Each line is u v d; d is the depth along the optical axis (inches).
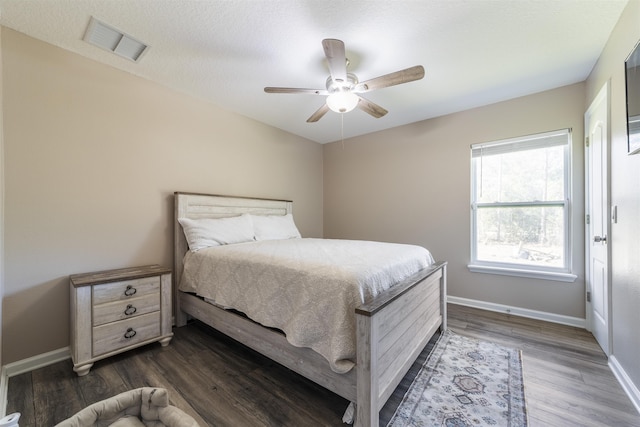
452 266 124.9
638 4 55.4
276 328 65.9
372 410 47.3
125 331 75.9
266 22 66.4
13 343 68.7
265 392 62.1
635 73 55.9
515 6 61.3
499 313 111.3
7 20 65.4
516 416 54.1
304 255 73.4
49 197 74.5
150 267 89.7
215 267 84.0
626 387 61.1
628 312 61.4
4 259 67.6
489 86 100.0
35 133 72.2
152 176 96.3
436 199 129.8
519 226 110.4
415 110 122.3
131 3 60.1
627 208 61.5
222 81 96.4
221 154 118.8
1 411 54.4
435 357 76.8
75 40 73.5
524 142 108.7
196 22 66.5
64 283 76.7
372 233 153.3
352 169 162.4
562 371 69.4
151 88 95.9
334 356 49.6
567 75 92.4
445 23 66.9
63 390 62.4
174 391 62.3
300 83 98.3
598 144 82.4
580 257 96.4
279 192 148.0
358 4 60.6
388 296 54.2
